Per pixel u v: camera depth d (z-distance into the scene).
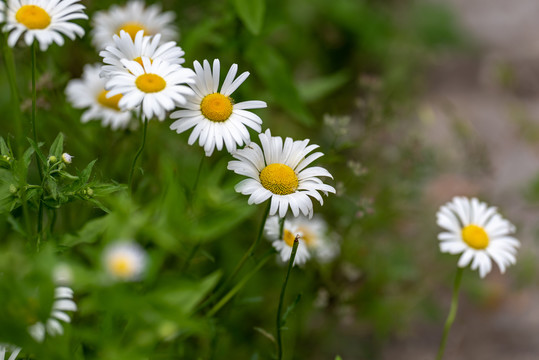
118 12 0.77
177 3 0.85
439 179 0.97
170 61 0.58
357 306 0.80
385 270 0.81
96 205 0.59
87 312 0.56
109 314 0.55
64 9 0.59
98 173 0.62
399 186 0.83
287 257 0.63
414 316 0.85
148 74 0.57
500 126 1.15
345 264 0.78
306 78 1.05
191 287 0.56
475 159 0.87
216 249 0.73
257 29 0.71
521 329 0.85
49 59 0.73
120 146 0.72
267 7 1.00
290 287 0.75
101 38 0.75
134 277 0.55
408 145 0.84
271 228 0.64
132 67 0.57
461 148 0.90
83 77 0.74
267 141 0.59
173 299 0.55
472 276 0.85
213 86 0.58
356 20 1.11
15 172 0.57
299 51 1.06
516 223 0.92
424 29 1.25
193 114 0.58
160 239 0.59
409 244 0.86
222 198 0.64
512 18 1.44
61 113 0.72
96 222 0.59
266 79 0.75
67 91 0.72
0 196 0.57
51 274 0.51
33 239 0.58
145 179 0.66
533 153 1.09
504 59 1.29
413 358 0.82
